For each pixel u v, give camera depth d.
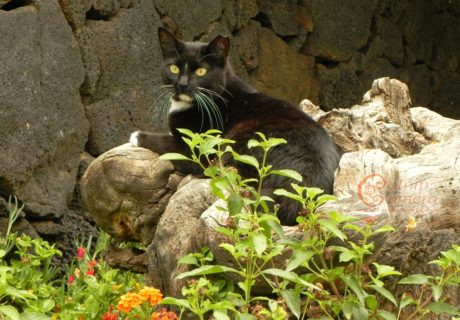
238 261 4.72
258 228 4.54
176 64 7.07
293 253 4.77
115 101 8.94
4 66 7.88
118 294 5.70
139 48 9.12
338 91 11.52
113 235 6.96
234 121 6.83
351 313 4.62
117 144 8.94
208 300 4.60
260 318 4.48
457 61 13.52
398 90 7.60
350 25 11.63
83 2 8.65
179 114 7.02
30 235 8.21
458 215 5.61
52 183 8.38
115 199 6.64
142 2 9.17
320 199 4.62
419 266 5.45
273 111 6.50
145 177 6.50
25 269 6.27
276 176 5.79
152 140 6.86
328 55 11.42
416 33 12.80
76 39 8.63
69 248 8.51
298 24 11.08
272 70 10.74
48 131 8.26
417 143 7.15
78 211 8.69
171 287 5.56
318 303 4.79
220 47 7.05
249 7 10.42
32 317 4.68
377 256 5.36
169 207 5.86
